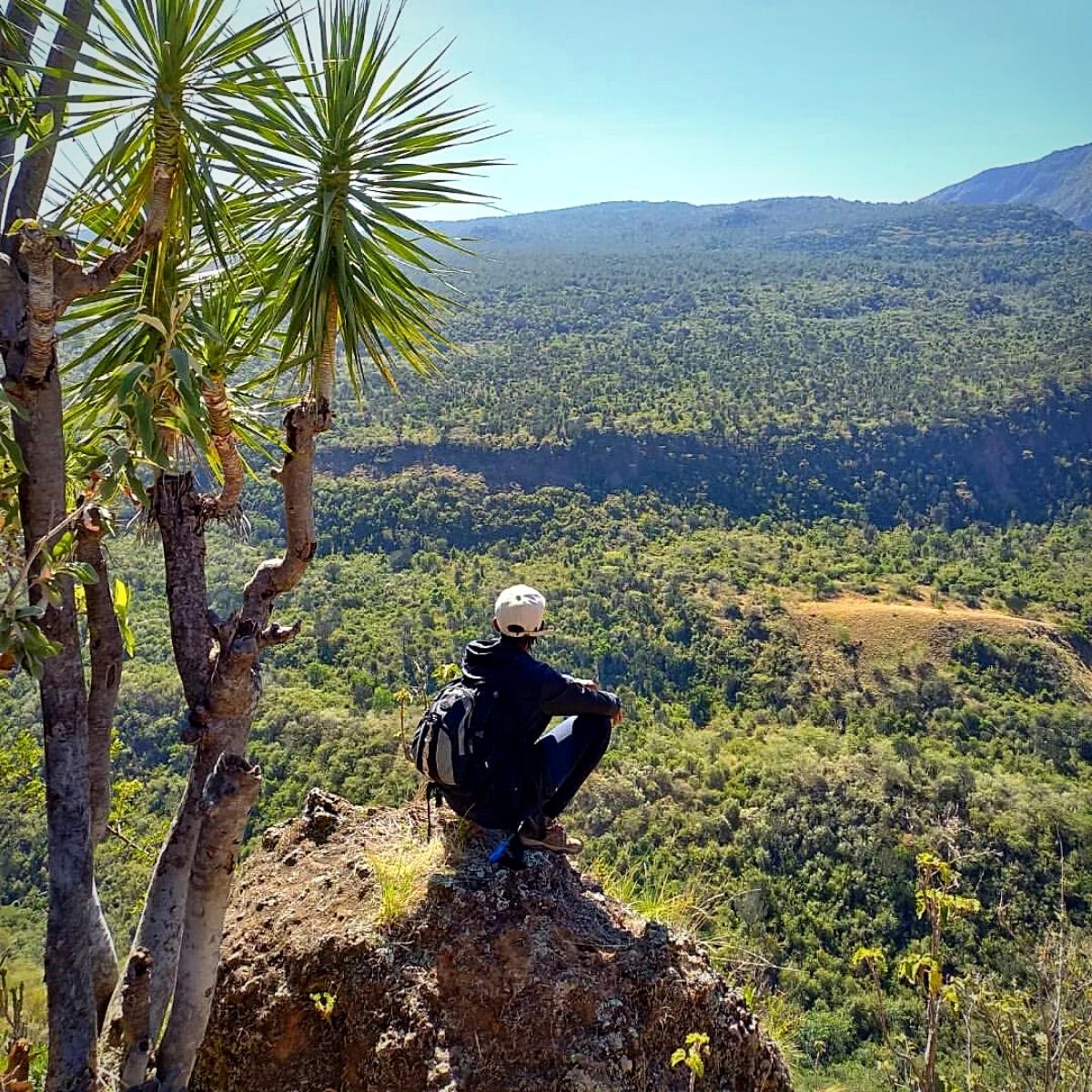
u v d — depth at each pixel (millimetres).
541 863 2586
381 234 2451
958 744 39688
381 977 2221
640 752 30906
